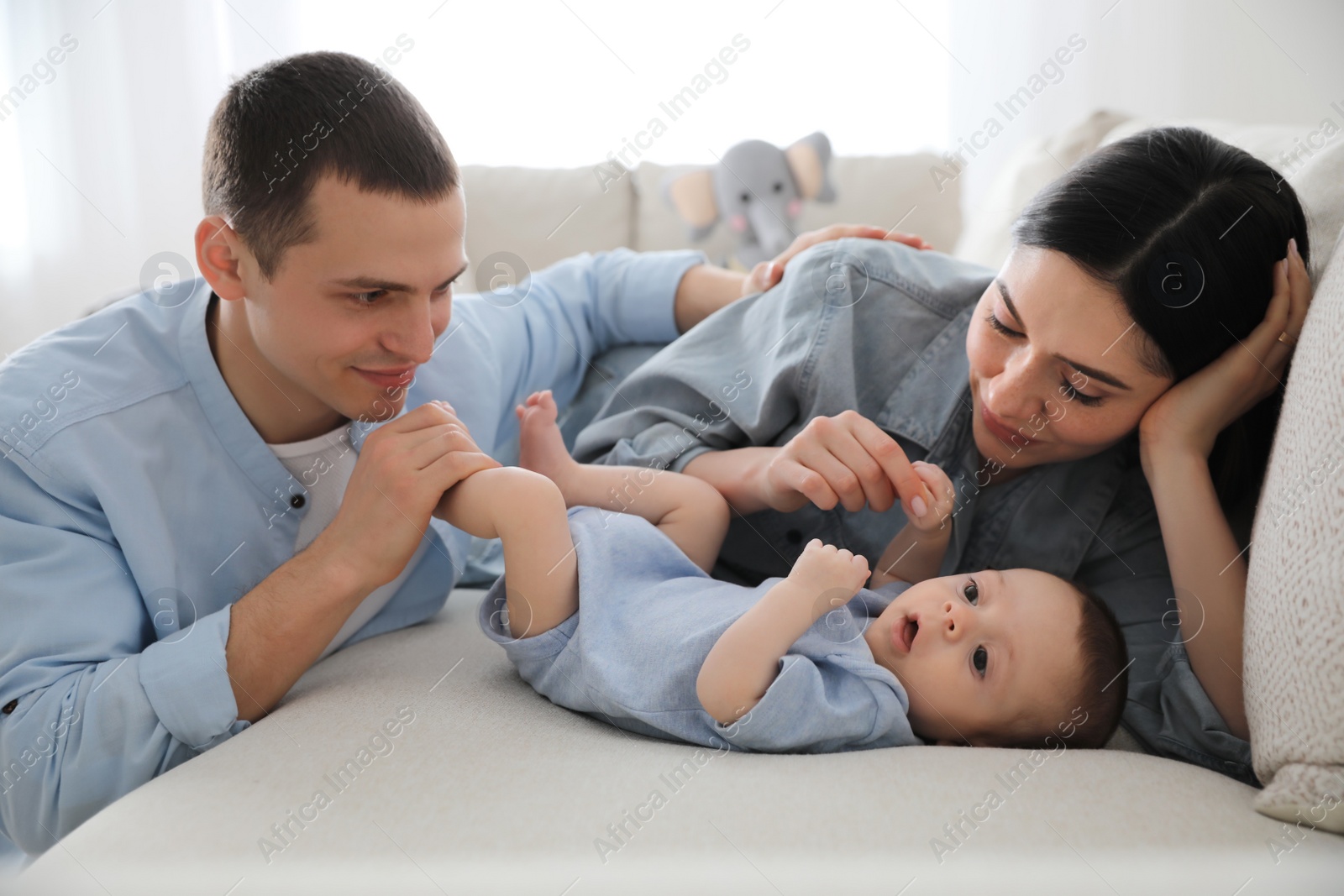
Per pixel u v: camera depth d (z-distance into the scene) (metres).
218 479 0.84
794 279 1.02
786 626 0.74
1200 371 0.80
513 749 0.66
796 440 0.88
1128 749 0.83
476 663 0.85
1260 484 0.86
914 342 0.99
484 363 1.07
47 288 2.86
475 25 2.73
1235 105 2.53
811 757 0.69
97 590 0.74
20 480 0.75
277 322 0.73
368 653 0.88
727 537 1.02
